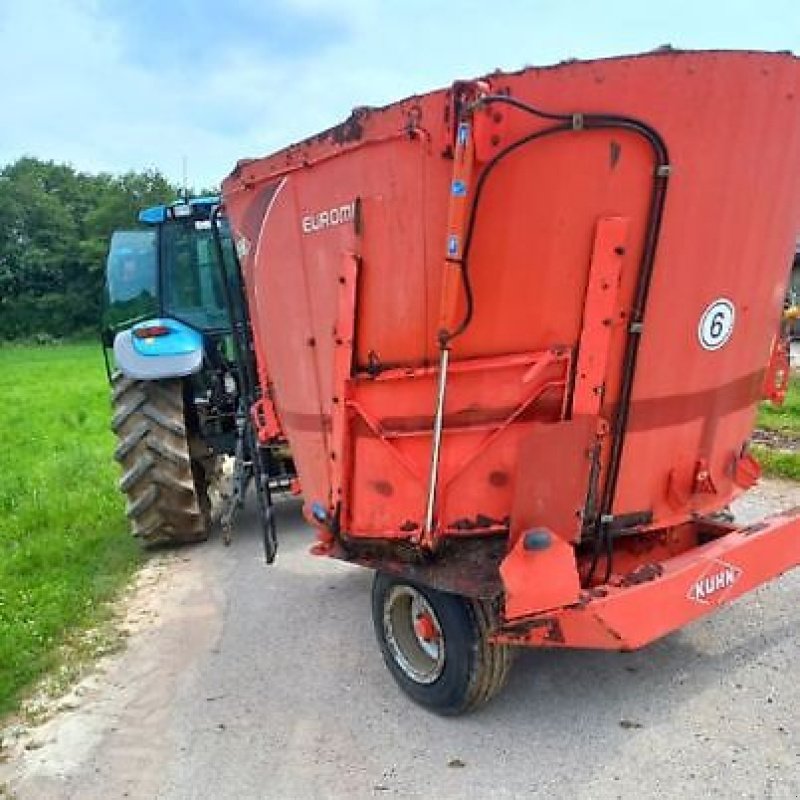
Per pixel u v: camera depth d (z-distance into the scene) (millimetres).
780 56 3152
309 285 3865
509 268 3182
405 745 3576
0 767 3678
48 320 55688
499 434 3318
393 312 3463
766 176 3307
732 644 4164
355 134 3432
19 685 4383
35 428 14289
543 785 3232
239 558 6176
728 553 3549
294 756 3576
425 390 3428
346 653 4484
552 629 3229
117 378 6359
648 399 3383
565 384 3230
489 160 3049
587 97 2984
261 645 4680
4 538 6855
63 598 5410
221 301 6586
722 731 3469
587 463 3248
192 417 6520
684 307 3301
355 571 5762
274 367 4336
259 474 4855
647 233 3129
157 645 4793
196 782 3459
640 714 3643
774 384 4094
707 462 3674
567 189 3084
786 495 6539
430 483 3400
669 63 2977
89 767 3625
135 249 7207
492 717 3707
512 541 3230
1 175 70312
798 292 12523
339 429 3689
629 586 3277
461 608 3510
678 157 3074
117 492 8109
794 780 3137
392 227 3377
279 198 3965
